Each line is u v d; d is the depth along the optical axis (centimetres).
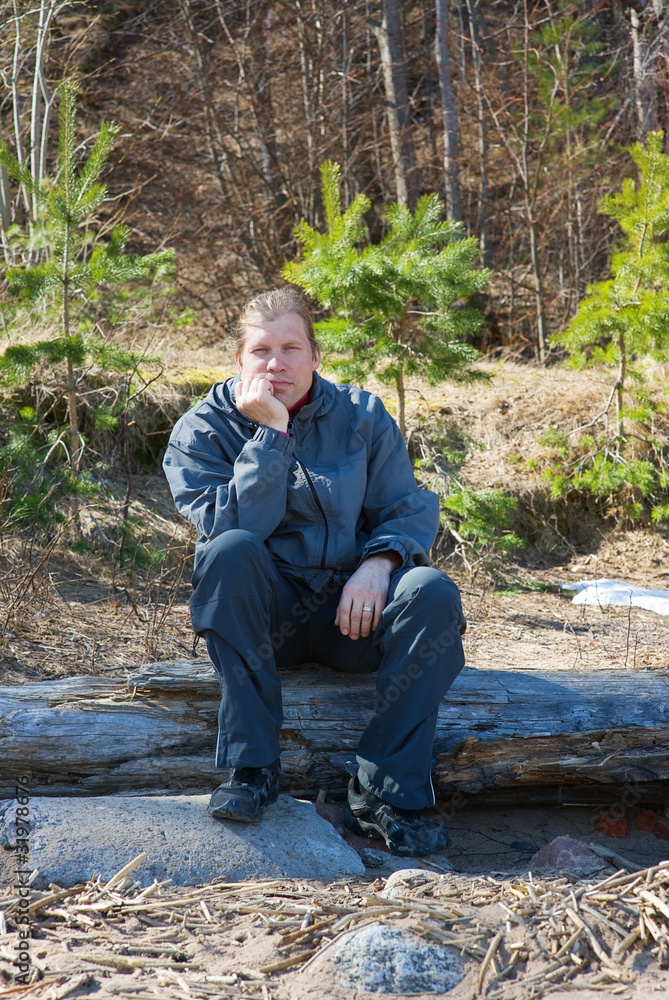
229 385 267
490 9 1270
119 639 355
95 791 247
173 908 196
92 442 536
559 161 937
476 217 1111
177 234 978
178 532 490
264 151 1073
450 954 177
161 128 1088
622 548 564
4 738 242
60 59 983
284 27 1105
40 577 397
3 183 725
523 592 498
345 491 249
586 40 1029
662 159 571
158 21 1209
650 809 272
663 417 611
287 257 998
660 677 274
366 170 1176
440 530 539
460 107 1033
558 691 264
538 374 692
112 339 605
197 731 252
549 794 268
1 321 574
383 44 1013
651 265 568
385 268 475
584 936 185
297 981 171
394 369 507
